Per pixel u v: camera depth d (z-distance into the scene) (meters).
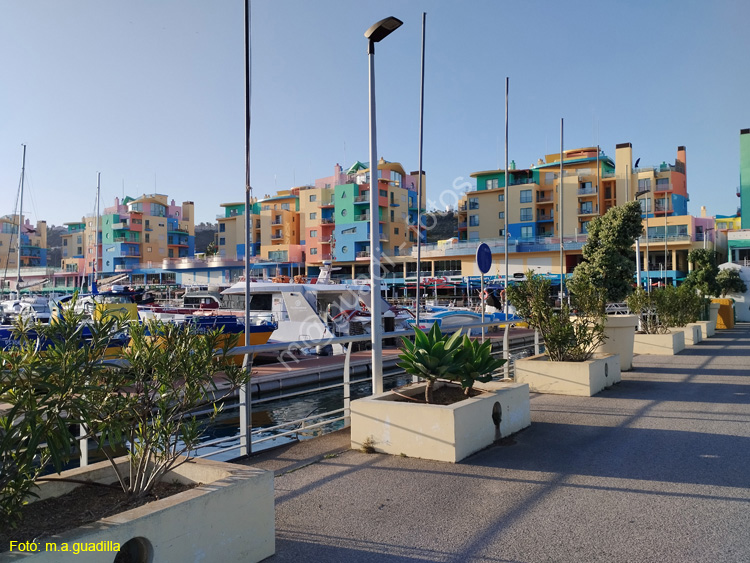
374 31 7.48
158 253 98.69
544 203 69.75
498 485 4.86
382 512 4.30
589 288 11.23
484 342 6.43
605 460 5.54
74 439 2.95
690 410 7.80
